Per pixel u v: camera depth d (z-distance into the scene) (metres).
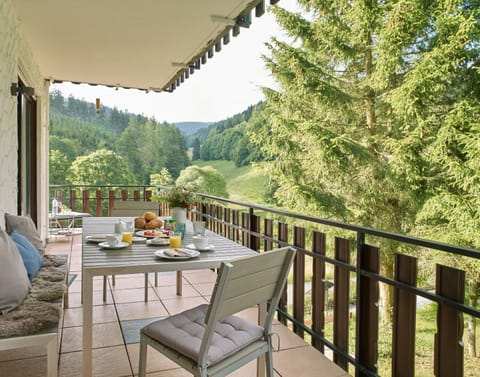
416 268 1.83
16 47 3.64
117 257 2.07
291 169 9.36
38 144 5.48
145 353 1.71
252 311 3.16
